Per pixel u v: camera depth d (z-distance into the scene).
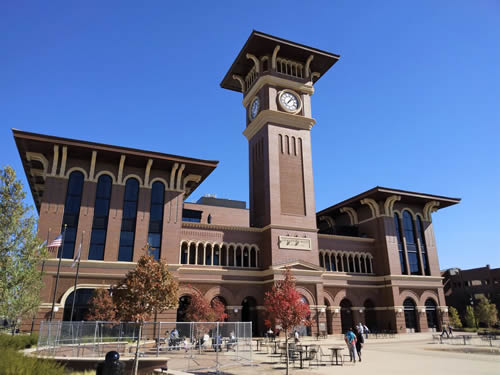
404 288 62.25
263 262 53.47
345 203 69.56
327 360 30.27
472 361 29.31
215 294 49.06
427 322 63.00
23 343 27.48
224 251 52.78
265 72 60.81
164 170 50.03
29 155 45.50
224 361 27.92
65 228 41.84
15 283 26.69
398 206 67.38
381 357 32.34
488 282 92.62
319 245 60.66
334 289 59.28
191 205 82.50
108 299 39.19
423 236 68.19
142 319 21.66
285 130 59.38
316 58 63.72
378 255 64.31
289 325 25.56
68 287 41.41
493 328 81.69
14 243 27.08
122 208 46.47
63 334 27.73
